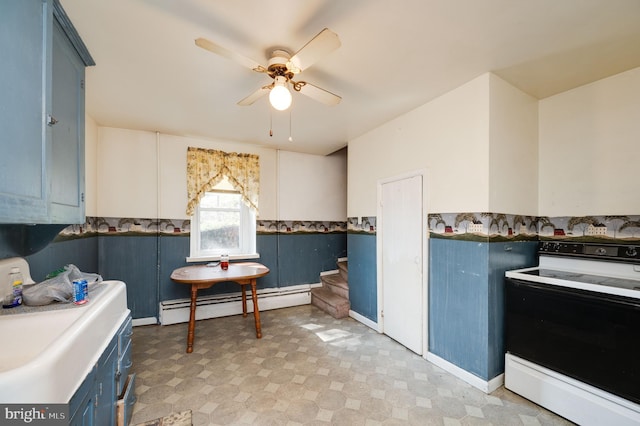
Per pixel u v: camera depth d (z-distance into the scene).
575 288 1.75
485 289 2.07
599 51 1.82
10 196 0.97
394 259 2.98
